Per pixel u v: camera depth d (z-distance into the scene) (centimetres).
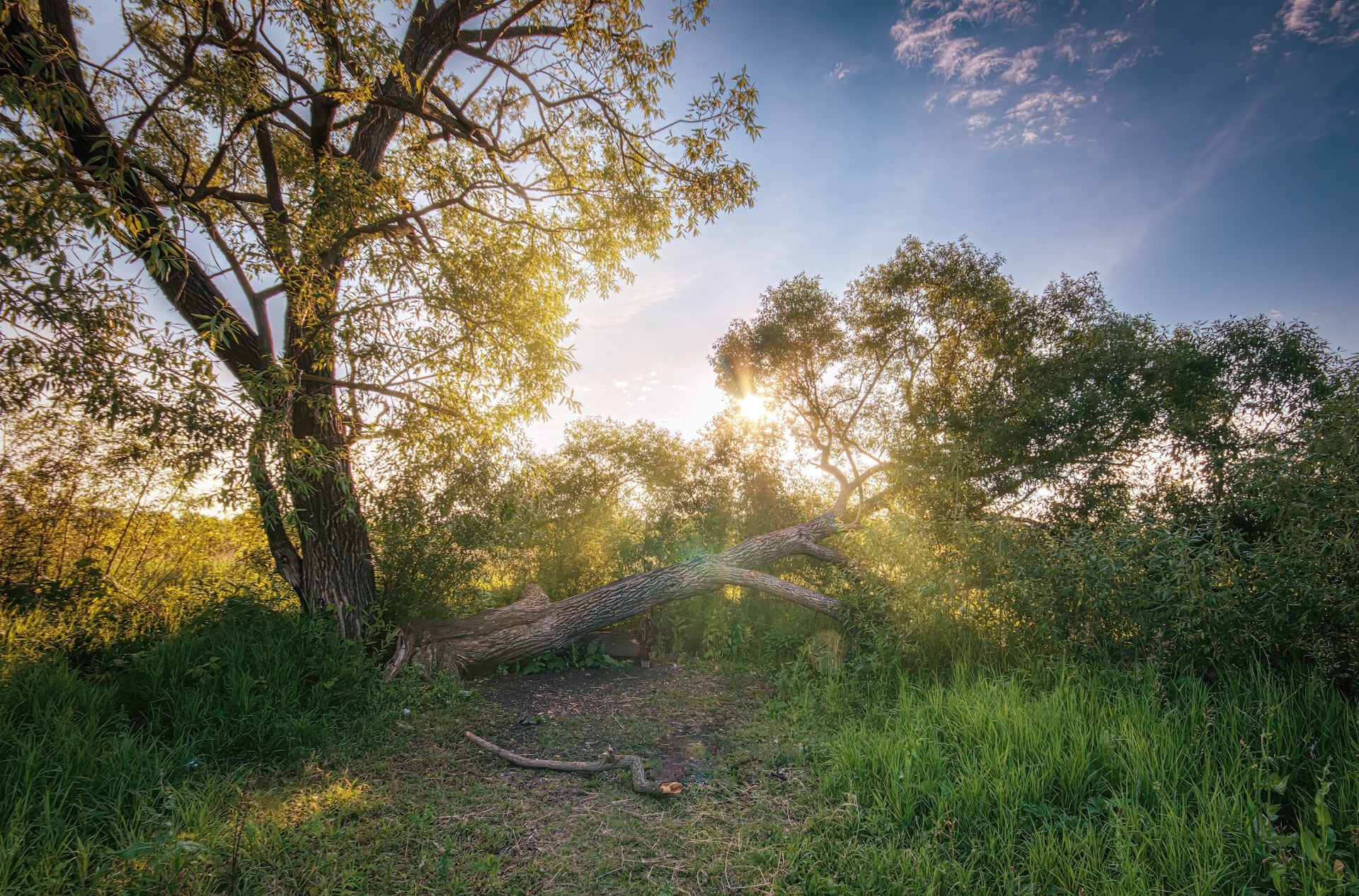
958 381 1081
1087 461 917
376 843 350
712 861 334
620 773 454
